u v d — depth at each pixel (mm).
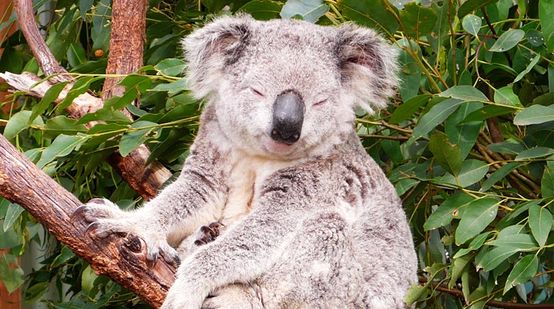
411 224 6188
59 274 7191
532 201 5020
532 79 6027
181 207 5133
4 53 7215
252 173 5309
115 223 4613
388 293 5102
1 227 6246
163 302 4570
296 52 5078
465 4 5387
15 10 6445
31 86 5500
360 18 5500
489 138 5980
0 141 4590
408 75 5613
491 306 6004
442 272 6125
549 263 5805
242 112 5055
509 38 5355
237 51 5184
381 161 6625
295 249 4867
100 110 5480
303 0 5633
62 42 7055
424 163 5727
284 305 4820
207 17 6664
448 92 5148
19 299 8523
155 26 6816
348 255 4949
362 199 5238
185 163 5352
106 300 6438
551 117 4883
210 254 4695
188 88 5395
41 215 4523
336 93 5152
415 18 5316
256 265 4754
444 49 5738
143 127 5527
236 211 5324
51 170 5805
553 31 5152
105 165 6625
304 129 4988
